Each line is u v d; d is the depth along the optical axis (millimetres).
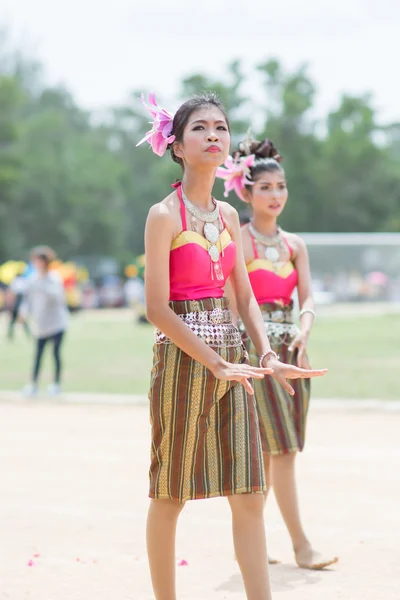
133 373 37062
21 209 170000
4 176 159625
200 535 13312
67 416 25891
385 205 177875
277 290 12227
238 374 8492
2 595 10648
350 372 36219
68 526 13953
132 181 189250
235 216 9906
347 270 88188
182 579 11203
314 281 87750
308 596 10492
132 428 23641
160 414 9125
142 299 74188
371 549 12516
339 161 174500
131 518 14422
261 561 9000
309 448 20312
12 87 168125
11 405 28266
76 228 171500
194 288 9219
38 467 18594
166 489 9102
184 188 9430
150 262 9023
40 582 11164
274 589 10797
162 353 9148
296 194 174500
